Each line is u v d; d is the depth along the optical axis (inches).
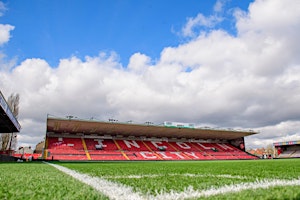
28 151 2282.2
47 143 1419.8
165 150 1681.8
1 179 187.9
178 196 107.3
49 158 1267.2
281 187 125.1
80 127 1433.3
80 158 1316.4
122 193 116.9
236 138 2044.8
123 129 1518.2
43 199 99.5
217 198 97.7
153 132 1656.0
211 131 1674.5
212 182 160.9
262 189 118.6
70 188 134.3
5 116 791.7
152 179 190.9
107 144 1590.8
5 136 1245.7
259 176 200.5
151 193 116.9
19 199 100.8
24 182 166.6
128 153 1505.9
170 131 1637.6
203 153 1744.6
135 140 1759.4
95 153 1417.3
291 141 1855.3
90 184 156.9
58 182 169.2
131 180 183.2
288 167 371.9
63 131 1542.8
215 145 1989.4
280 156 1943.9
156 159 1469.0
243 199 91.2
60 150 1358.3
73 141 1524.4
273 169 315.9
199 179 185.6
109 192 119.8
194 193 114.4
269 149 2999.5
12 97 1285.7
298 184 142.2
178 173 263.4
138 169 368.5
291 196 89.3
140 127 1472.7
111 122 1337.4
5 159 906.1
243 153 1887.3
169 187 136.4
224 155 1771.7
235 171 284.7
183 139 1955.0
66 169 372.5
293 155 1834.4
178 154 1641.2
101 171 313.4
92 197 103.4
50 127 1422.2
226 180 173.5
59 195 108.5
